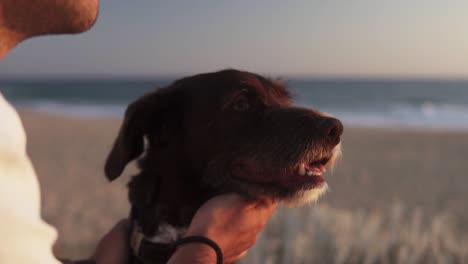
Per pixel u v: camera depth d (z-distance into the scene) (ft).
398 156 15.44
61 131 21.66
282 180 2.08
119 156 2.12
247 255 4.23
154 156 2.18
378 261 4.57
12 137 0.83
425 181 11.45
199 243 1.53
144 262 2.00
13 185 0.82
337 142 2.17
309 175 2.10
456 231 7.00
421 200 9.57
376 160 14.60
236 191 2.10
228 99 2.17
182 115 2.23
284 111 2.16
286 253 4.44
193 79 2.30
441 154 15.97
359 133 22.48
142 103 2.15
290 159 2.05
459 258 4.78
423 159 14.85
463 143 18.69
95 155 14.35
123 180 9.73
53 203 7.98
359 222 5.25
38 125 24.57
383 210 8.65
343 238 4.74
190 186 2.12
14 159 0.83
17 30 0.93
